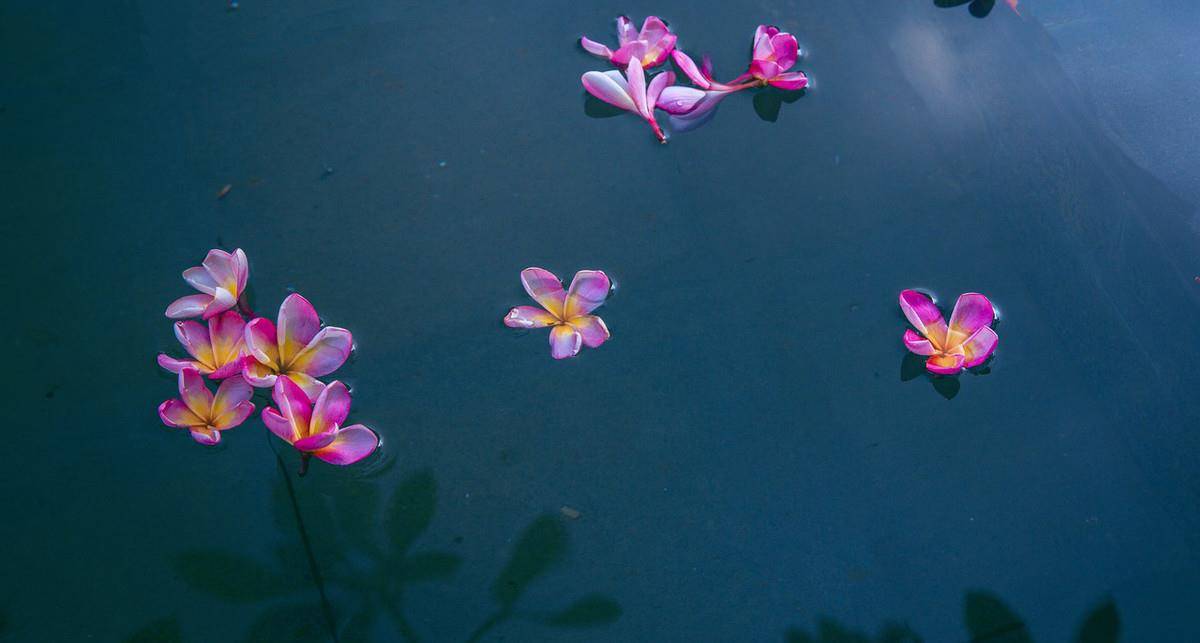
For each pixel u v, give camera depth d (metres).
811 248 1.26
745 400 1.19
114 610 1.11
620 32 1.34
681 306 1.23
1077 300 1.24
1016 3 1.43
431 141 1.31
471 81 1.34
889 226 1.27
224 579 1.12
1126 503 1.16
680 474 1.16
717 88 1.32
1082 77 1.38
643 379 1.20
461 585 1.12
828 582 1.13
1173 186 1.31
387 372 1.19
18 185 1.27
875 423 1.18
